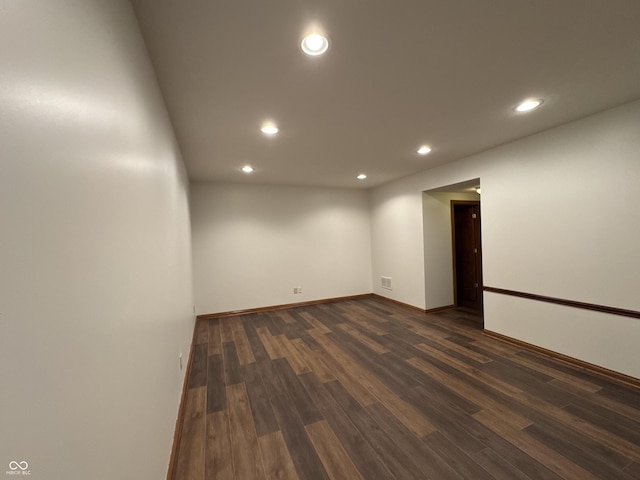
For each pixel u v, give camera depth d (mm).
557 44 1415
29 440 413
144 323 1092
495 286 3195
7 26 387
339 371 2584
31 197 433
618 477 1379
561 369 2467
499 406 1977
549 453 1539
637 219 2109
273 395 2215
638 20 1248
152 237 1294
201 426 1855
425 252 4371
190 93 1771
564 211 2543
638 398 2006
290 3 1113
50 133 488
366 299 5473
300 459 1557
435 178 3967
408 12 1178
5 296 373
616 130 2186
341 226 5461
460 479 1399
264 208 4852
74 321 556
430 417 1884
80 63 610
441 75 1675
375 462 1521
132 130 1018
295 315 4488
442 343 3174
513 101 2029
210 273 4480
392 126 2422
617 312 2219
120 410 798
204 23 1201
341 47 1396
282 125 2328
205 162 3359
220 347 3225
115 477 742
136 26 1131
